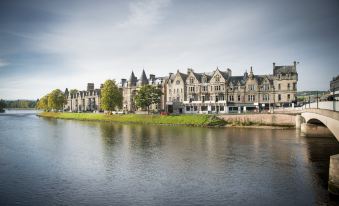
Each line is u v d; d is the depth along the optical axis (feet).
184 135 213.66
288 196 84.38
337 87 261.03
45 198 85.40
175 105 371.76
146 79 433.89
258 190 89.81
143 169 115.75
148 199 83.87
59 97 529.45
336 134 103.04
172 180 100.94
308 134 195.21
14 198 85.40
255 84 337.11
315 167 115.14
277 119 266.36
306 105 198.49
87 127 286.87
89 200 83.61
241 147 159.63
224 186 93.97
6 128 281.13
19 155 144.66
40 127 290.97
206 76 359.87
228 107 344.28
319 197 83.15
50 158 137.39
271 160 127.75
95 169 116.67
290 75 323.57
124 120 352.28
